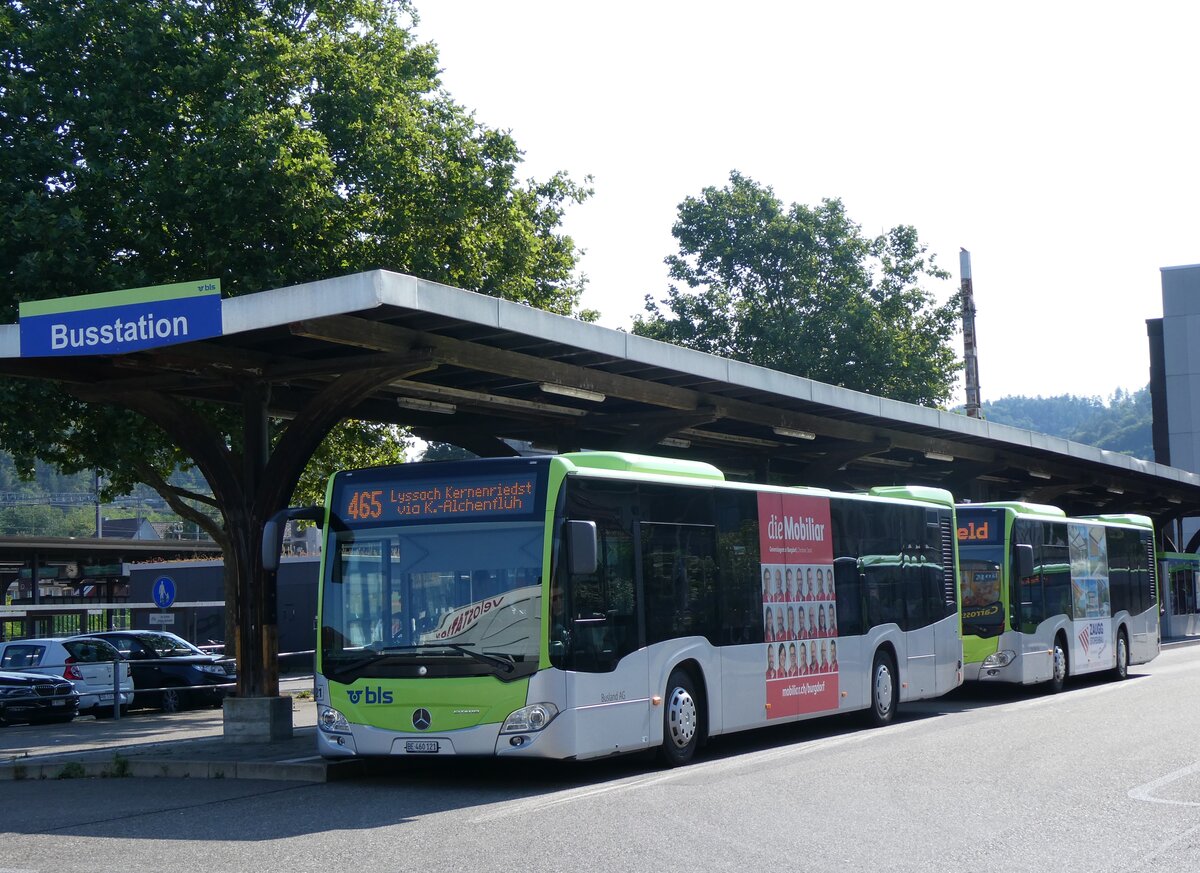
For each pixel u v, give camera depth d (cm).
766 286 5659
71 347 1406
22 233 2286
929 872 805
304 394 1891
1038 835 930
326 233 2512
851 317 5347
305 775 1333
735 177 5831
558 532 1248
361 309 1323
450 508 1281
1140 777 1215
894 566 1919
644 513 1382
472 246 2784
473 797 1186
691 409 2036
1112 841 903
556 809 1077
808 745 1570
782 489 1656
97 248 2405
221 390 1792
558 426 2198
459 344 1561
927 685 1977
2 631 3984
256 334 1466
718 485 1519
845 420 2492
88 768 1441
